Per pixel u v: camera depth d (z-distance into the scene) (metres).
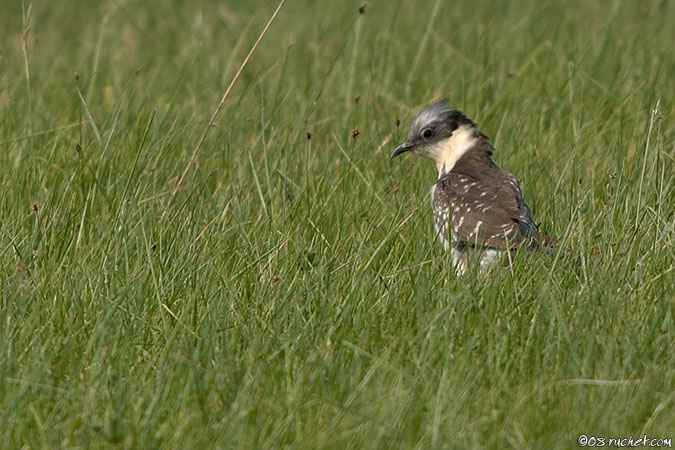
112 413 8.60
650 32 22.89
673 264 11.40
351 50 21.17
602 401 8.66
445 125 14.52
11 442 8.34
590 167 14.99
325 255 12.12
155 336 10.16
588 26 23.22
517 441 8.21
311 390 8.89
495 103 18.23
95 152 15.84
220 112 18.38
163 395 8.83
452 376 8.99
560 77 20.05
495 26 24.30
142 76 21.48
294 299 10.60
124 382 9.02
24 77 20.12
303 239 12.47
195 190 14.26
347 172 15.05
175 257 11.95
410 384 9.05
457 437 8.16
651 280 10.94
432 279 11.28
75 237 12.48
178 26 26.72
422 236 12.94
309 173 15.33
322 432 8.20
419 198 14.52
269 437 8.23
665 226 12.25
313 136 17.22
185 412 8.62
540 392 8.78
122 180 14.34
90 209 13.33
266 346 9.73
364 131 17.59
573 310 10.38
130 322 10.16
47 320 10.30
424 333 9.90
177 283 11.24
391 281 11.28
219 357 9.39
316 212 13.60
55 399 8.94
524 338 9.98
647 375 9.05
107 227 12.67
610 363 9.30
